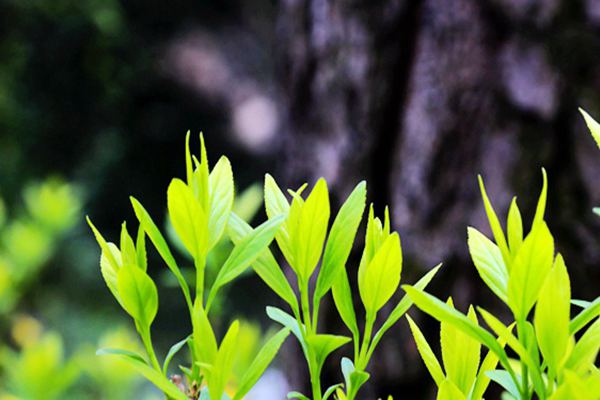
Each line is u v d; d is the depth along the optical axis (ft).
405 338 6.59
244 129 30.55
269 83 31.83
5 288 7.59
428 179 6.82
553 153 6.42
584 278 6.29
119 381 4.70
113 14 27.66
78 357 4.62
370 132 7.17
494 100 6.61
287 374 7.87
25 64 26.68
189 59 29.96
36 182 27.22
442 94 6.79
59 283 24.14
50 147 27.58
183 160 30.04
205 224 2.19
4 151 26.78
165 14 30.35
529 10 6.43
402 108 7.06
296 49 7.72
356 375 2.17
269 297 26.43
